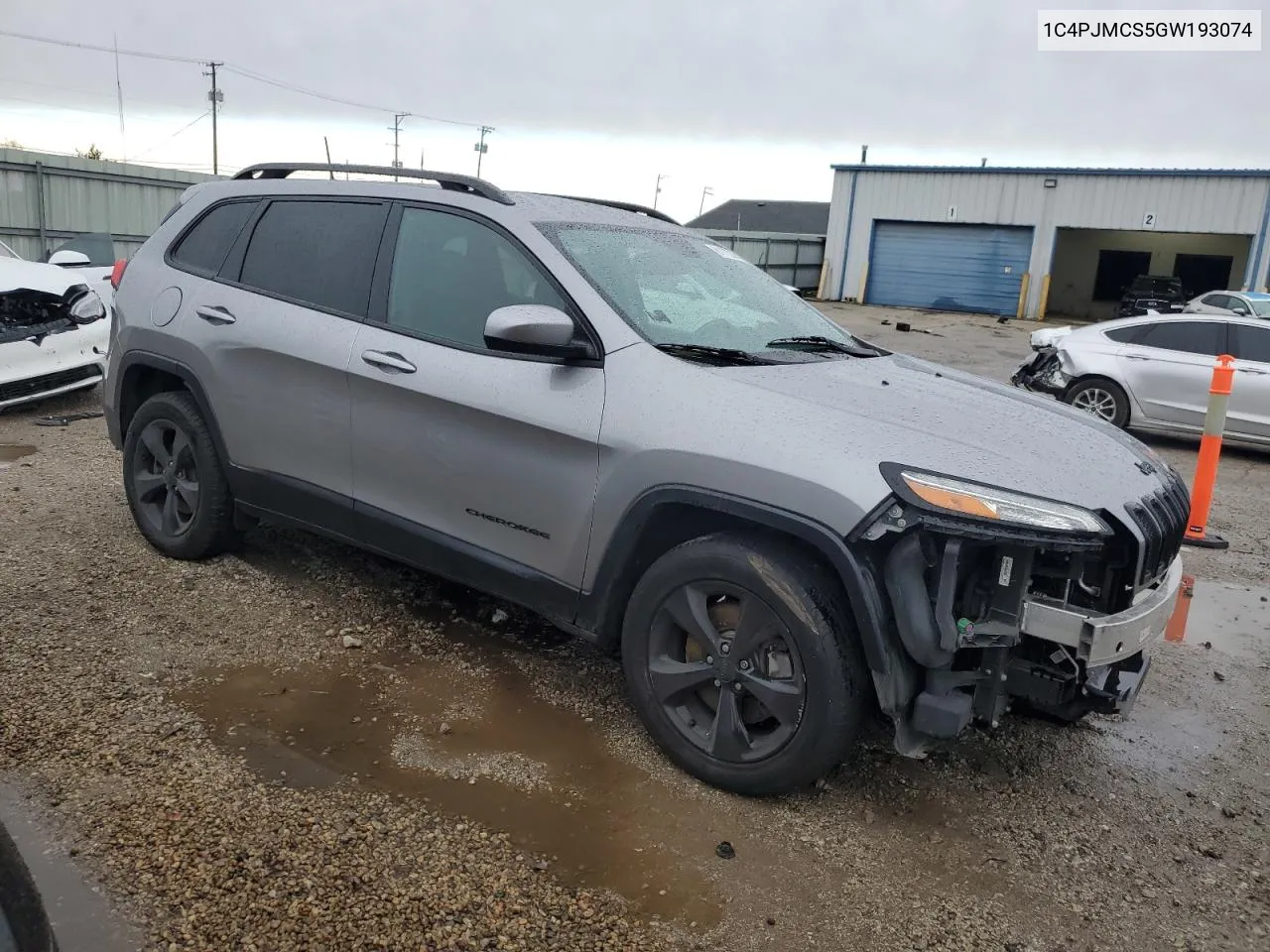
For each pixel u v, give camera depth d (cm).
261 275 431
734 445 299
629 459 318
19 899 167
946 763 349
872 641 282
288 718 344
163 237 475
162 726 331
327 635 411
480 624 432
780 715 301
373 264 395
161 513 480
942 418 318
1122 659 300
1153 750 373
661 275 379
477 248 370
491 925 251
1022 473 290
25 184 1784
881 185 3481
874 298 3581
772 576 295
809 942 255
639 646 329
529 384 341
